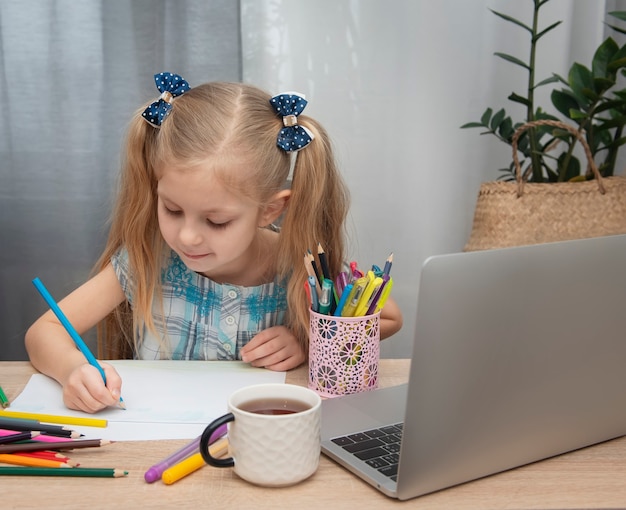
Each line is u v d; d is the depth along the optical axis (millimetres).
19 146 1839
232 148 987
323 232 1175
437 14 1964
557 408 746
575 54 2045
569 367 736
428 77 1990
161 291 1206
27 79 1812
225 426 798
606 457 781
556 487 710
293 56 1937
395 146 2014
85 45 1797
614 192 1674
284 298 1212
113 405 893
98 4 1784
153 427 835
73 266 1899
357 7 1935
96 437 804
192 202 976
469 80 2008
